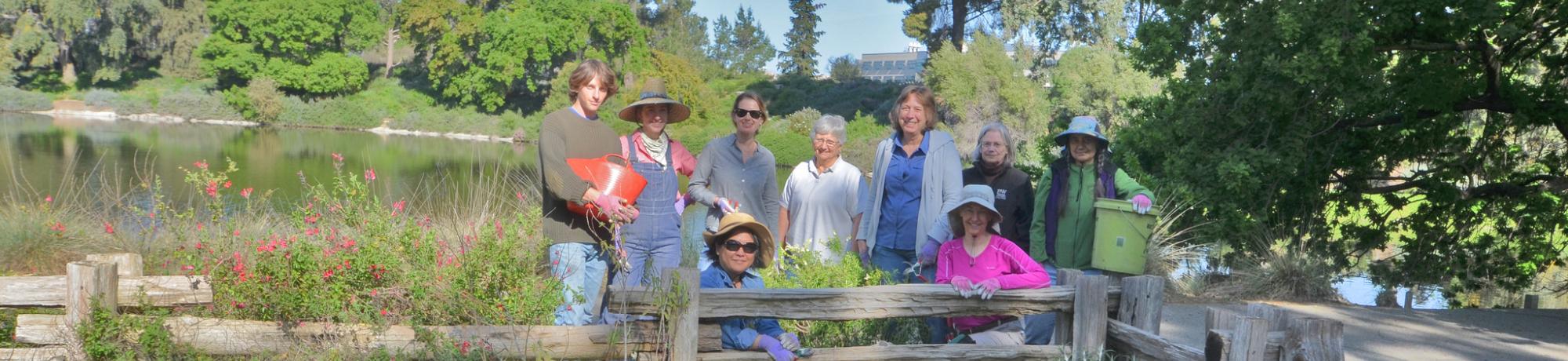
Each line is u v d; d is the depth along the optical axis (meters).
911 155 5.29
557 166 4.39
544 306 4.40
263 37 60.16
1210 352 3.51
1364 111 11.37
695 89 54.06
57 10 58.12
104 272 4.19
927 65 47.41
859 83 61.38
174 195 9.20
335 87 61.75
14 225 6.90
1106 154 5.18
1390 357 5.62
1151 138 11.23
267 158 32.47
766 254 4.08
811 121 42.19
